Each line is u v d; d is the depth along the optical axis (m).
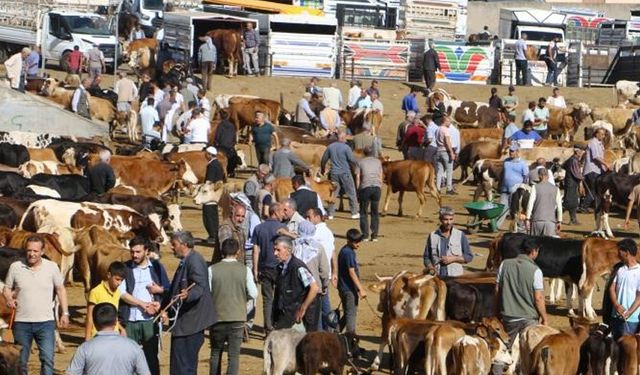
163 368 18.06
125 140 41.44
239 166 37.19
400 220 32.09
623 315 16.88
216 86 49.50
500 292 17.08
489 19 78.12
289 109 48.91
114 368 12.59
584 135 44.56
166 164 30.86
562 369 16.00
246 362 18.44
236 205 19.56
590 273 21.47
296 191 23.03
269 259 18.80
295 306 17.16
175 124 37.50
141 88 41.94
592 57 59.53
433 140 36.28
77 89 40.78
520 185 28.78
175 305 15.71
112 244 19.58
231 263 16.22
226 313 16.12
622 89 51.41
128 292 15.76
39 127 40.16
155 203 25.23
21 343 15.46
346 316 18.62
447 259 19.27
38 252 15.55
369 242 28.75
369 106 43.84
